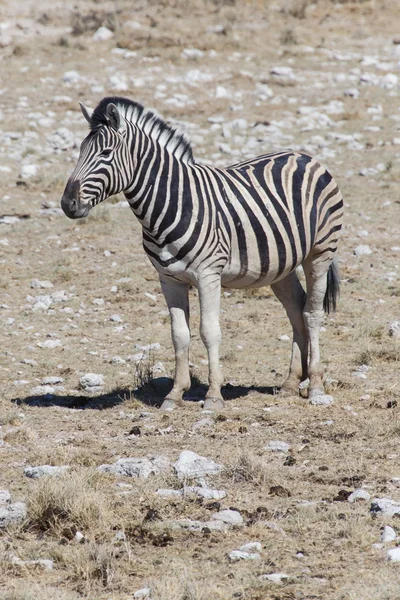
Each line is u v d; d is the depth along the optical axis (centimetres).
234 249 2669
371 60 8188
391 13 9531
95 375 2994
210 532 1830
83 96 7362
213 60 8200
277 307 3928
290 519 1877
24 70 7894
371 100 7288
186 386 2750
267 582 1603
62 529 1841
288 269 2762
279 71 7806
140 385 2952
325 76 7831
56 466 2177
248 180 2730
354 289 4100
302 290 2941
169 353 3353
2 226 4966
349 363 3209
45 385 2991
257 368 3197
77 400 2838
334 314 3784
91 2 9931
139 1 9775
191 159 2728
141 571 1677
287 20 9312
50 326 3672
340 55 8375
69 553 1734
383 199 5391
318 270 2866
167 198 2580
